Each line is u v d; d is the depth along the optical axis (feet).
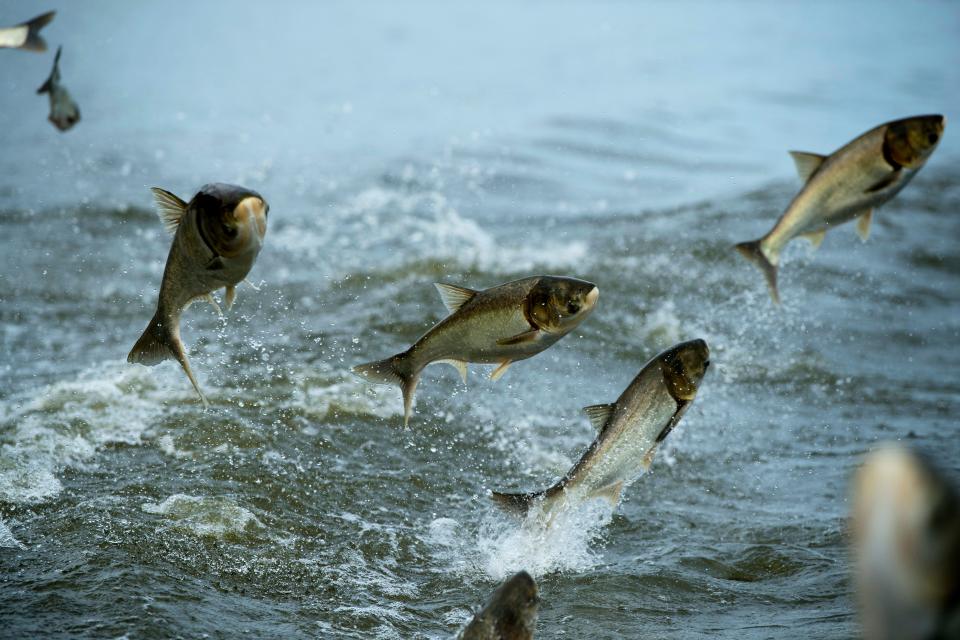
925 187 93.56
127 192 87.35
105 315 61.57
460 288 30.94
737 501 43.21
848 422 52.21
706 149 117.50
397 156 107.55
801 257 75.92
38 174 91.35
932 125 36.83
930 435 50.21
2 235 74.59
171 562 34.45
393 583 34.81
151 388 49.24
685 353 31.35
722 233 79.46
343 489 41.42
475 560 36.81
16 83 131.85
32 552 34.30
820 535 39.63
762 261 40.04
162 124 116.47
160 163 98.78
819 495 43.65
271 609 32.35
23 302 62.44
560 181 100.37
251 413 47.42
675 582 35.65
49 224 77.61
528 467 45.83
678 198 94.12
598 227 82.89
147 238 76.59
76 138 106.42
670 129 127.65
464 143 115.34
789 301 68.80
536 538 35.81
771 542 39.04
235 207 25.35
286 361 54.19
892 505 11.21
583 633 32.04
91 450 42.91
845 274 73.46
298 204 87.97
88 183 89.40
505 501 34.12
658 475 45.52
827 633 31.71
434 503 41.37
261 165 101.04
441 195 92.99
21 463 40.91
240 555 35.55
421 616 32.73
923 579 11.07
